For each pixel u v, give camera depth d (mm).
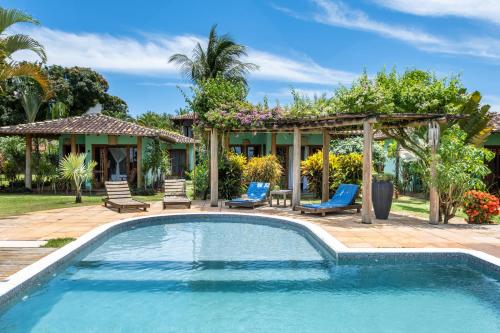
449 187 10773
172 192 15359
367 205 10852
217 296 6180
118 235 10391
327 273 7168
